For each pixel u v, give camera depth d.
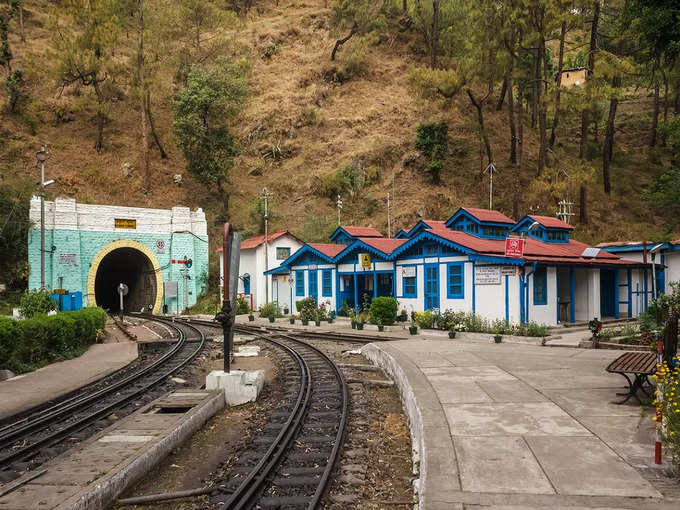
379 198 55.00
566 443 6.83
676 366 6.64
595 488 5.39
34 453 8.41
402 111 67.62
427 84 48.59
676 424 5.70
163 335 26.41
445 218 50.81
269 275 40.50
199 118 55.97
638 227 44.75
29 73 61.12
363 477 6.96
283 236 42.28
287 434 8.89
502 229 27.80
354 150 62.16
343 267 31.72
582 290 25.25
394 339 20.69
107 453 7.21
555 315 23.06
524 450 6.60
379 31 83.00
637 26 15.02
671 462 5.93
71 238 41.09
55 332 17.70
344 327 27.08
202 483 7.02
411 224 50.38
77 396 12.59
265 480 6.80
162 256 45.38
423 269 25.83
